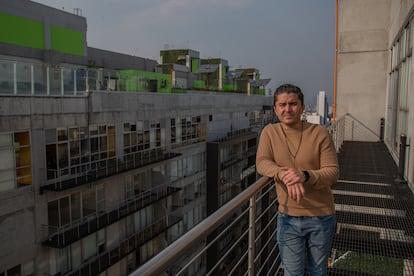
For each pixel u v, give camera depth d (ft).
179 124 89.15
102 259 60.90
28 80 47.57
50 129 50.83
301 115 8.52
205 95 103.09
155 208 79.87
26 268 48.42
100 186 61.11
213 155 102.78
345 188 24.17
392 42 40.70
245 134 128.77
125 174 65.72
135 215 72.08
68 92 54.24
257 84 186.80
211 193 104.37
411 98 24.62
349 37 48.98
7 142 44.80
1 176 44.62
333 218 8.63
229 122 122.52
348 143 45.42
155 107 77.61
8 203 45.39
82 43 88.74
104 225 58.59
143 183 74.49
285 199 8.65
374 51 47.70
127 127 68.33
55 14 80.79
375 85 47.83
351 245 15.17
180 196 89.92
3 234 45.01
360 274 13.42
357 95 48.80
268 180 9.48
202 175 102.22
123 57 120.88
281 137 8.58
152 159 74.74
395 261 14.24
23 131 46.78
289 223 8.69
